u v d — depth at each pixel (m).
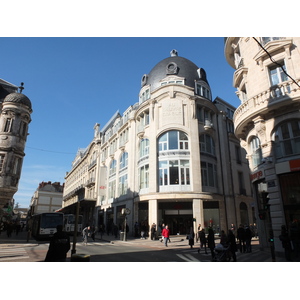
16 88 28.55
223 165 26.17
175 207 23.75
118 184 31.62
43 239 23.44
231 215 24.45
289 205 11.39
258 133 13.30
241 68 14.85
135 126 29.17
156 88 26.80
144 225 24.94
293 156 11.73
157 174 23.62
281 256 11.08
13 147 24.17
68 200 63.94
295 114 11.85
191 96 25.38
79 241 20.81
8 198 24.22
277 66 13.27
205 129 25.42
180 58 29.16
